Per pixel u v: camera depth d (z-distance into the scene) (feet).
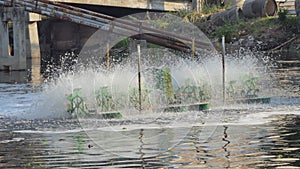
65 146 57.88
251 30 190.49
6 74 144.46
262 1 201.98
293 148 55.57
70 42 242.37
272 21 195.21
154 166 50.57
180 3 250.57
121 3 226.79
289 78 108.78
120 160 52.47
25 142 60.08
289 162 51.01
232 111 74.13
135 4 232.53
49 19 241.76
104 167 50.55
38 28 242.17
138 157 53.16
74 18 145.07
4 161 52.80
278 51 175.73
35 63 177.78
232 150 55.21
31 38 199.41
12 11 155.63
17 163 52.19
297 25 189.78
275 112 74.28
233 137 60.34
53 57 202.69
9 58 156.46
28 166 51.19
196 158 52.75
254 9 203.31
